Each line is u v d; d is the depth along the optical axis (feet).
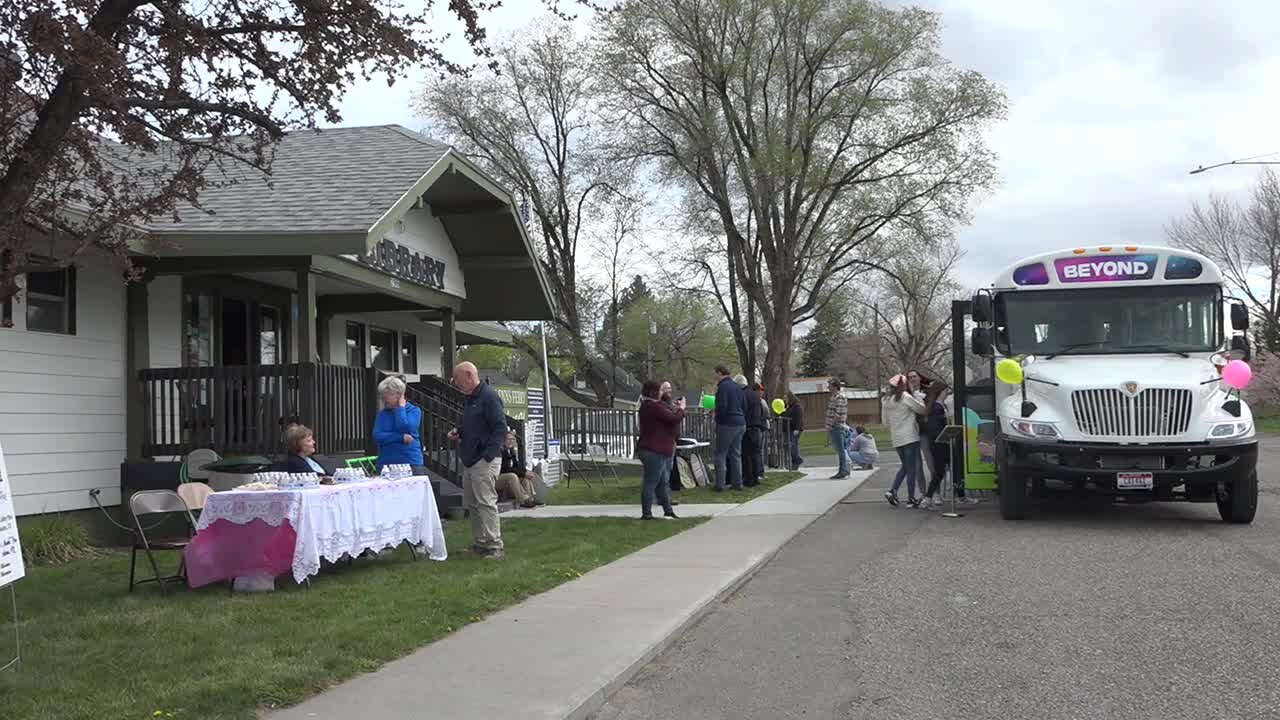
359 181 42.42
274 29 27.14
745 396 60.54
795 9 106.63
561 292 132.05
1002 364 38.50
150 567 31.32
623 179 121.08
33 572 30.60
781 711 17.30
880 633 22.34
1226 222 166.40
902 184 113.60
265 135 31.30
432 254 52.03
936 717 16.70
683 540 36.22
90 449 38.04
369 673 18.67
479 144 127.65
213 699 16.53
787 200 113.70
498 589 26.09
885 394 53.62
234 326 46.50
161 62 25.96
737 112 114.83
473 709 16.53
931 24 106.93
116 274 39.27
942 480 47.32
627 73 111.86
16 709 15.96
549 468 62.49
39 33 21.98
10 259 24.03
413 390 45.03
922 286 196.65
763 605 25.77
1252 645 20.29
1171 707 16.81
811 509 46.06
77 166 30.53
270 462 37.37
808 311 124.26
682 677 19.49
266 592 26.14
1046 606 24.30
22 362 35.37
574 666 19.17
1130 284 40.52
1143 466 36.29
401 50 27.58
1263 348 162.61
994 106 107.86
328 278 43.11
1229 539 33.65
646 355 181.68
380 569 29.84
